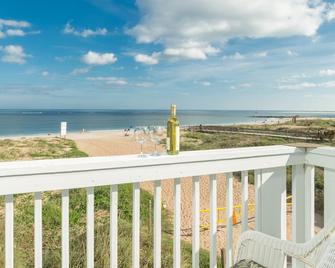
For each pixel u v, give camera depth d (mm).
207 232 6152
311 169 1972
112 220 1513
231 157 1723
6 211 1291
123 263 3236
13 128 60750
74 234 4211
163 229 5895
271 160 1865
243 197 1849
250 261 1501
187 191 8781
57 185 1332
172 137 1614
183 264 3771
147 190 8453
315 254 1284
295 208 2002
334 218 1265
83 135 42625
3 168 1220
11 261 1307
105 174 1429
